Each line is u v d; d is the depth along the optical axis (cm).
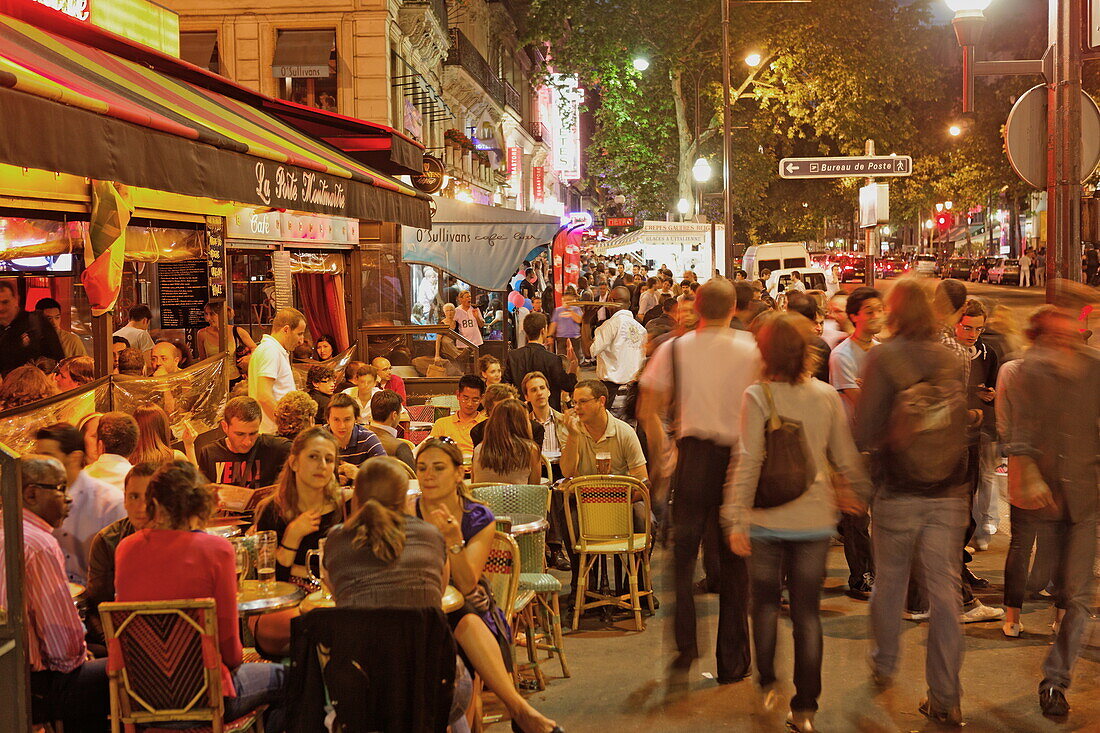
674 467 618
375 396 881
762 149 5322
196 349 1298
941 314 691
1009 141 858
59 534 594
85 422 702
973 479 767
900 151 5338
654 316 1585
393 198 1141
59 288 1152
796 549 550
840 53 4391
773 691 569
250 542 580
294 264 1645
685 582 617
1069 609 579
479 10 4588
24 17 1005
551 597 708
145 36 1398
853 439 563
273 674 517
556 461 927
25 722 448
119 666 470
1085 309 591
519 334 2261
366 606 455
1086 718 581
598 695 638
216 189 734
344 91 2481
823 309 1138
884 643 580
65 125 559
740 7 4347
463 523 551
